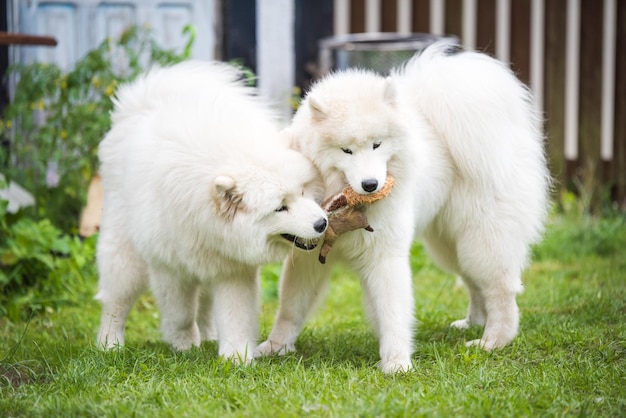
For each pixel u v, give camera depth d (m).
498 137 4.79
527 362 4.44
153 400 3.79
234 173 4.00
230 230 4.05
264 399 3.71
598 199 9.10
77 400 3.75
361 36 8.55
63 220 7.28
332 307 6.20
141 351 4.49
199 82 4.85
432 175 4.74
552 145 9.14
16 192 6.82
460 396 3.71
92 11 8.35
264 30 8.94
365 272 4.46
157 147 4.29
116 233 4.76
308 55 9.11
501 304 4.88
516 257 4.89
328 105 4.05
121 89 5.07
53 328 5.48
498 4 9.03
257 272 4.58
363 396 3.70
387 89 4.04
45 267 6.14
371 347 4.79
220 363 4.23
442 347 4.61
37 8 8.24
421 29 9.02
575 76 10.41
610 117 10.13
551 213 8.20
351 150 4.03
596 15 9.07
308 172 4.06
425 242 5.38
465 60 4.91
